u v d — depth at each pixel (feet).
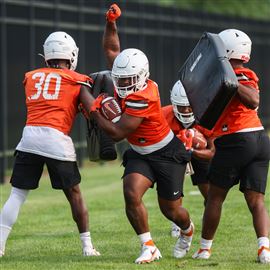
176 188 92.27
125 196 90.38
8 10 196.34
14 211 95.61
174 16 279.28
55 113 94.63
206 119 88.79
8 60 196.75
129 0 248.52
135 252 99.71
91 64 233.14
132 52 89.66
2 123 193.06
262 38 357.41
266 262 89.45
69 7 221.87
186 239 95.30
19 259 96.22
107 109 89.66
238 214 126.41
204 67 88.99
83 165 231.09
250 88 89.20
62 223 124.67
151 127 90.48
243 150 90.68
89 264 90.58
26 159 95.09
